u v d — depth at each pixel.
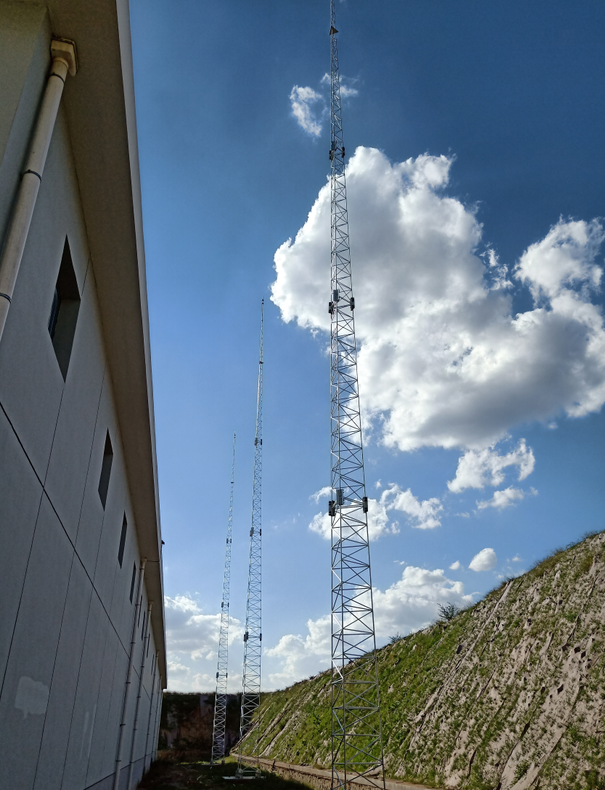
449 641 42.50
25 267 7.67
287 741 62.34
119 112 9.12
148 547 27.45
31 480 8.48
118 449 17.59
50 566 9.90
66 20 8.06
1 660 7.71
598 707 23.47
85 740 14.53
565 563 33.69
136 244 11.56
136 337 13.99
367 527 38.09
